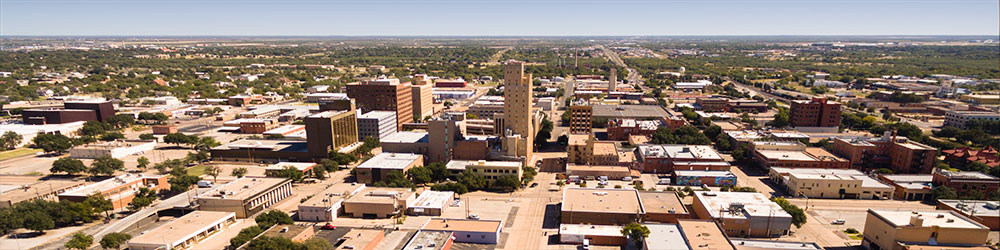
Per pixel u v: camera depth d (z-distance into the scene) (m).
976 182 192.12
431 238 150.25
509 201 198.12
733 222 158.88
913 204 190.88
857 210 185.00
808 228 167.00
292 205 195.38
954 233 137.12
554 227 170.88
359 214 181.25
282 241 139.12
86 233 163.38
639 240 143.12
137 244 144.12
